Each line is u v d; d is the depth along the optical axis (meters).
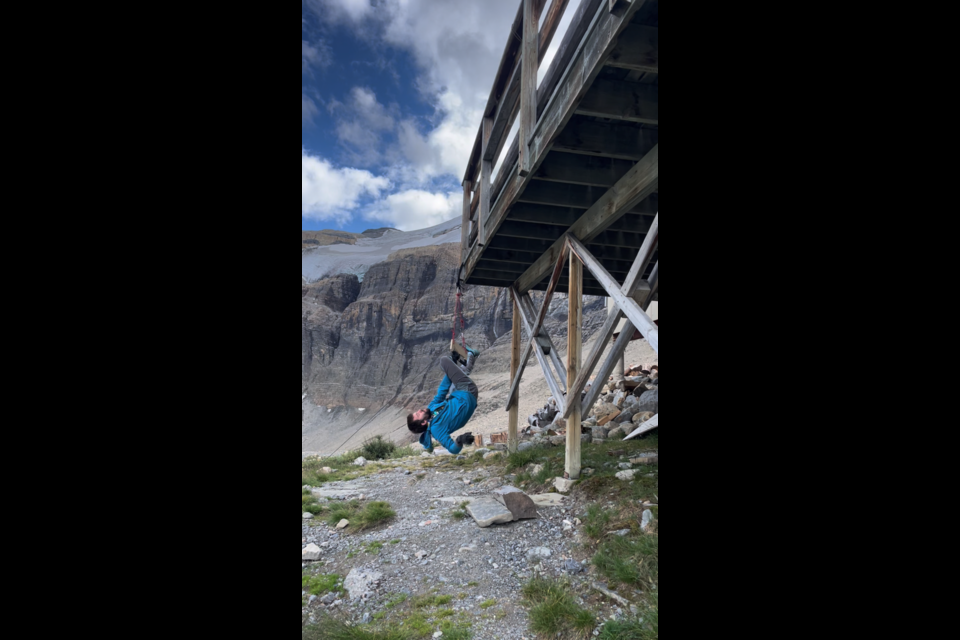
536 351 6.51
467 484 6.25
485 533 4.26
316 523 5.14
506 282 8.31
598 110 3.11
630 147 3.78
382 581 3.63
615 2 2.25
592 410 9.91
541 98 3.99
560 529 4.09
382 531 4.70
